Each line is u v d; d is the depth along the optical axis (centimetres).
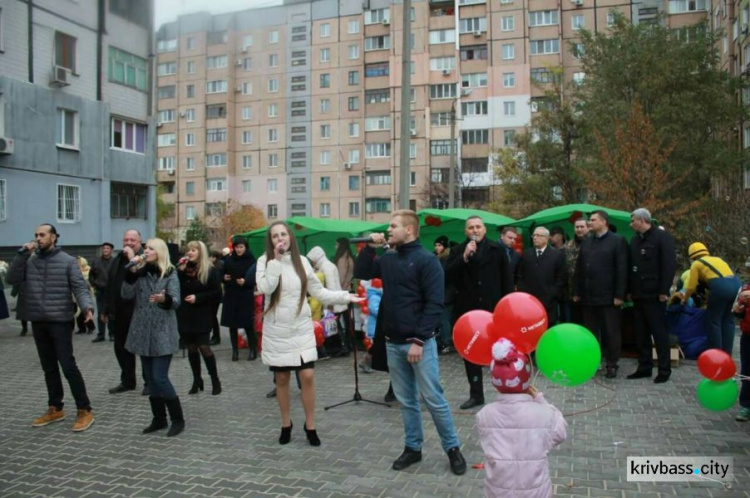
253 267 667
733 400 481
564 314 927
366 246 579
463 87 4709
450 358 933
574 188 2902
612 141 2319
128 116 2567
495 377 331
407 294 465
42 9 2186
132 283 573
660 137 2259
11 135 2058
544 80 4453
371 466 475
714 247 1711
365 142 5044
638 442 520
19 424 612
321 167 5247
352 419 610
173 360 972
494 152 3638
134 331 569
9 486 447
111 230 2488
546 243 829
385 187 4978
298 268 529
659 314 741
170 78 5609
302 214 5281
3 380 829
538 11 4562
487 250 661
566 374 358
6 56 2061
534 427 321
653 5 4328
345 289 1018
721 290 740
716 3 3672
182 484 446
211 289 723
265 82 5438
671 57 2453
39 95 2167
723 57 3450
